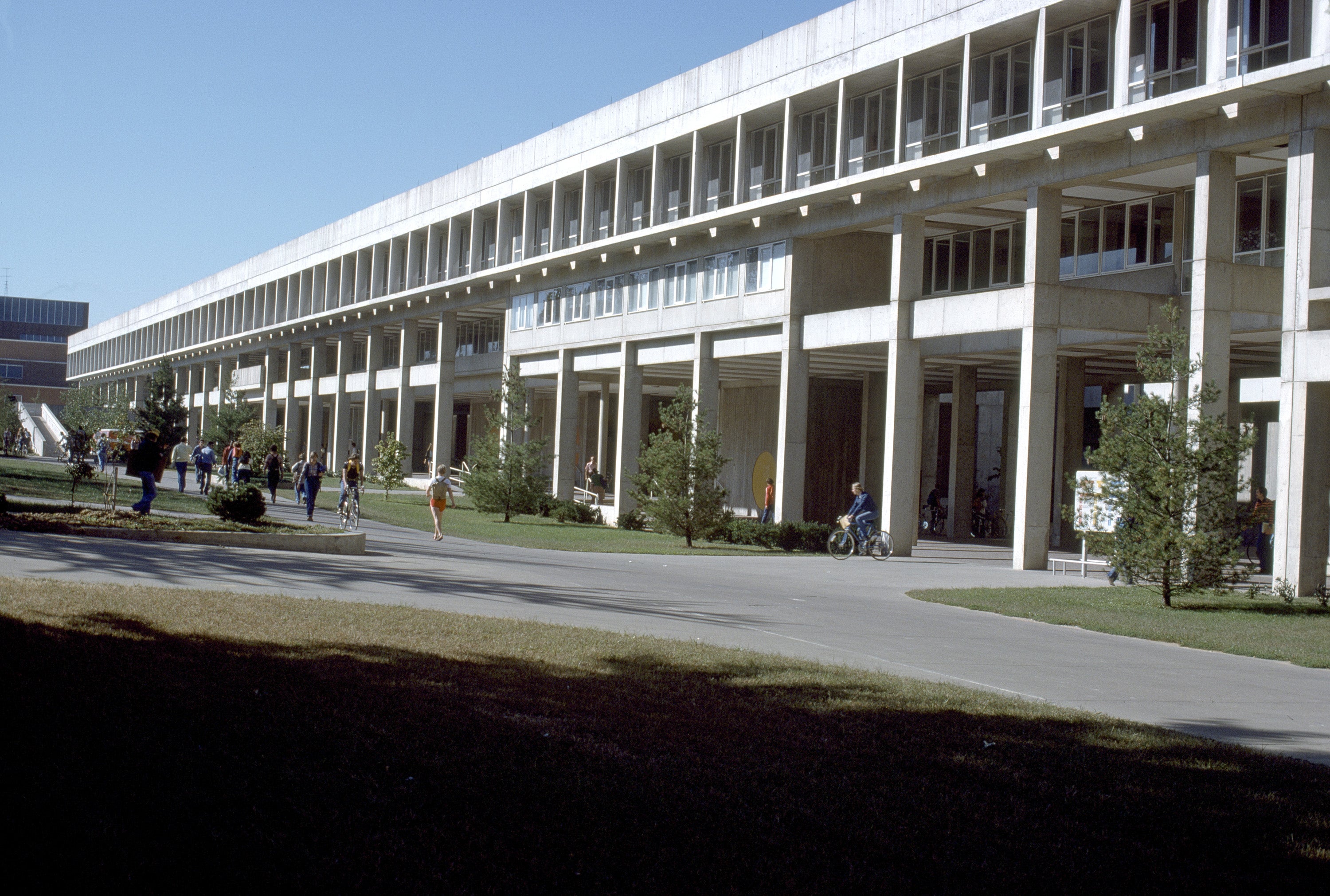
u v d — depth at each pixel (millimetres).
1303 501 21609
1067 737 8141
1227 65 23828
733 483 51438
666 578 21359
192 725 6820
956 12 29359
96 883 4410
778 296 36375
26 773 5637
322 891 4531
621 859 5137
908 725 8195
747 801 6137
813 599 18781
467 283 54812
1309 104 22094
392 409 80812
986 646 13883
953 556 32281
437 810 5645
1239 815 6344
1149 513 19219
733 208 37031
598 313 46344
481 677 9039
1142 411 19531
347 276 69812
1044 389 27391
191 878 4547
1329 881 5379
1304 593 21578
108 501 24156
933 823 5938
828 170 34812
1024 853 5543
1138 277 29984
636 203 44312
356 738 6824
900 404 31766
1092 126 25469
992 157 28266
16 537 17719
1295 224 22188
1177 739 8406
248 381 85625
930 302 30984
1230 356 31062
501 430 43531
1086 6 26484
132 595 12242
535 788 6078
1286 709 10430
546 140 49031
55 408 125438
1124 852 5641
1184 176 26844
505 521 39844
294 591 14414
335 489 54312
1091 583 23812
